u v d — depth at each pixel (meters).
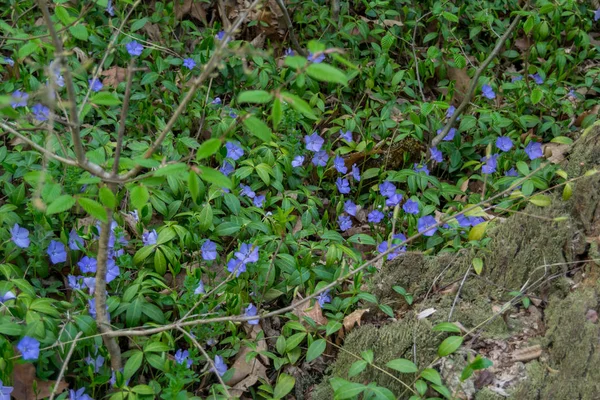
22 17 5.17
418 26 6.16
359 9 6.27
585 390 2.87
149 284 3.54
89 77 5.07
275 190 4.66
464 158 5.12
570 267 3.49
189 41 5.78
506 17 6.41
